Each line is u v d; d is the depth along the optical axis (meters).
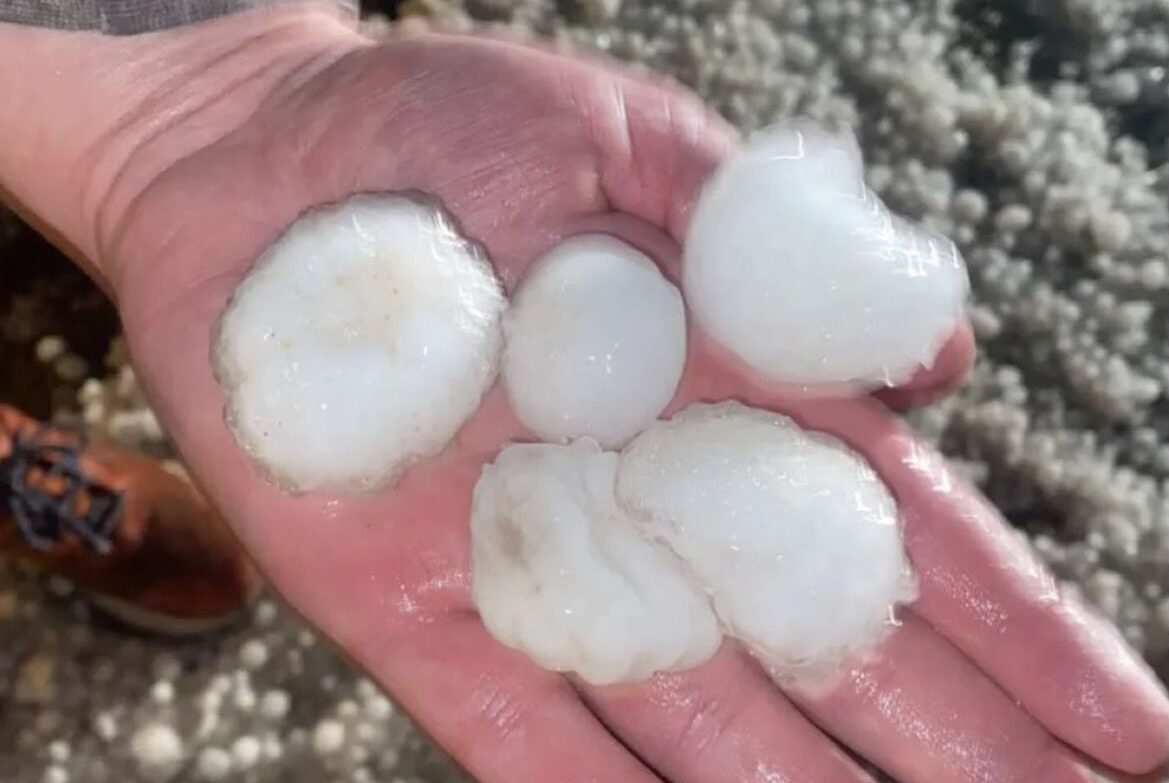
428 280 0.28
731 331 0.28
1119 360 0.41
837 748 0.28
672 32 0.45
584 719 0.28
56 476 0.38
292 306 0.27
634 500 0.27
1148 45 0.44
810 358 0.28
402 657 0.29
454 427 0.28
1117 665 0.27
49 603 0.41
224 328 0.28
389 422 0.27
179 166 0.32
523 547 0.27
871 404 0.30
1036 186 0.43
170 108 0.32
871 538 0.27
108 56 0.32
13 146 0.34
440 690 0.28
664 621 0.27
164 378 0.30
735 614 0.27
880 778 0.29
